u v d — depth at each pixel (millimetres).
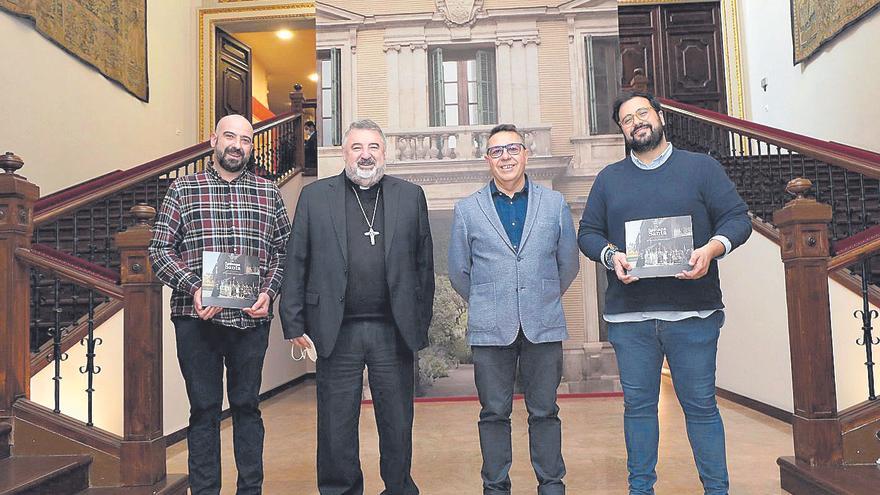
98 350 3732
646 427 2477
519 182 2762
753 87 9047
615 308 2502
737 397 5328
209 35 9266
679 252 2318
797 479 2916
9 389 2990
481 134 5230
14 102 5469
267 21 9312
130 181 4957
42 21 5742
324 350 2521
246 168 2809
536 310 2602
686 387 2428
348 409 2582
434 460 3699
